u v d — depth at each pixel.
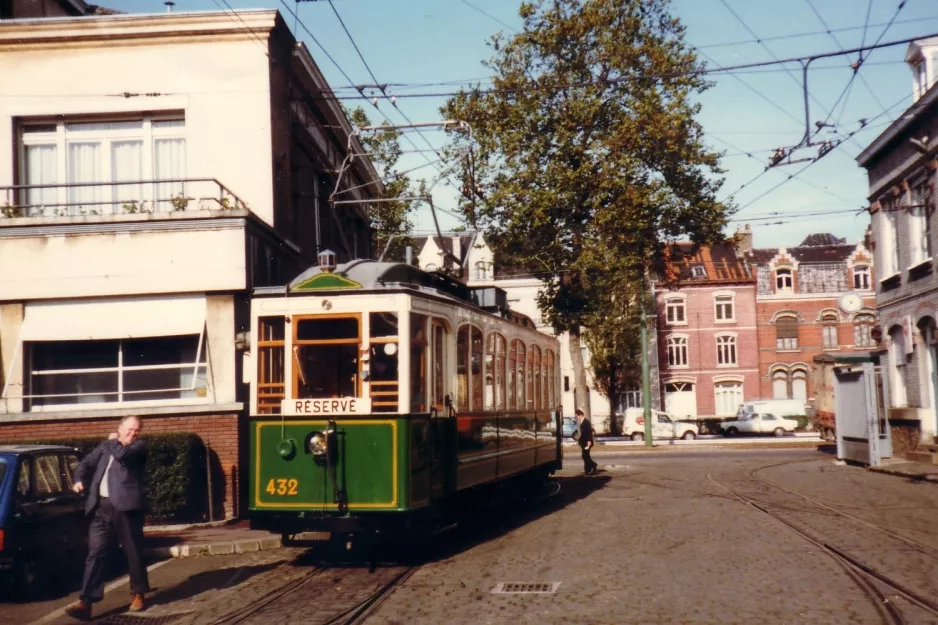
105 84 19.02
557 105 37.56
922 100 24.05
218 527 15.64
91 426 16.50
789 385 62.88
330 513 11.64
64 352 17.61
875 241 29.25
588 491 21.16
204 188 18.77
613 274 37.34
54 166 19.22
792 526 13.91
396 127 18.44
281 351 12.13
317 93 22.77
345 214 28.88
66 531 10.83
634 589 9.54
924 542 12.32
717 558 11.30
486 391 15.05
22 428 16.45
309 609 9.13
